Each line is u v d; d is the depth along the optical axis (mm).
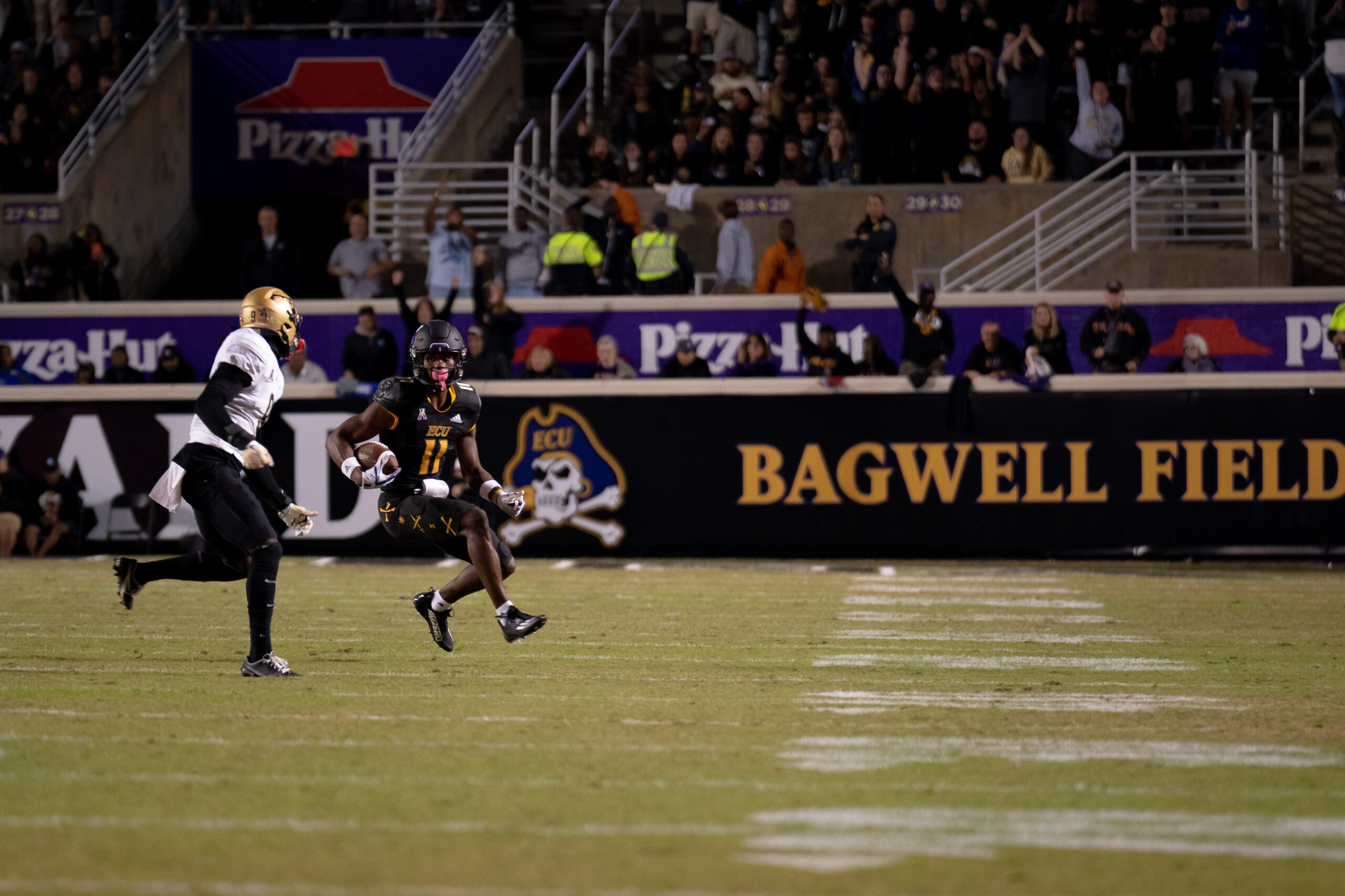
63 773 16844
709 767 17406
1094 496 50688
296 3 76875
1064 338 52625
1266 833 14523
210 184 74250
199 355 59375
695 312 57469
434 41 73250
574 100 78188
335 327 58531
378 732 19469
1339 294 55125
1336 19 65188
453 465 52469
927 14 68438
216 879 12688
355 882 12633
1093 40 67750
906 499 51344
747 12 72625
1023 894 12430
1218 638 31219
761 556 51750
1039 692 23562
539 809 15281
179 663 25875
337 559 51625
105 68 74500
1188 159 65375
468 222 66500
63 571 46344
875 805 15578
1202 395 50375
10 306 59594
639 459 52156
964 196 64438
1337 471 49812
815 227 64875
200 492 24250
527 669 25766
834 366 52750
